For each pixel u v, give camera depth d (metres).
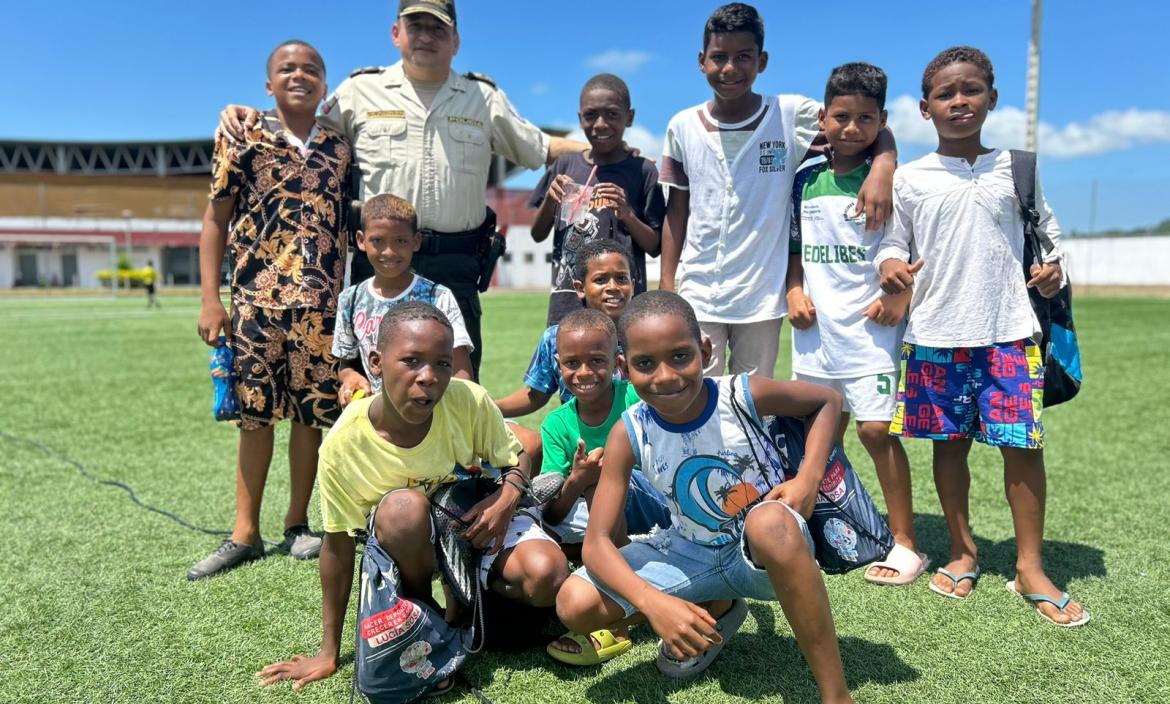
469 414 2.42
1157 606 2.71
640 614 2.40
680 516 2.25
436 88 3.58
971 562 2.95
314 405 3.26
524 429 2.93
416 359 2.13
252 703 2.17
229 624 2.65
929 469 4.54
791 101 3.42
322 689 2.25
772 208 3.41
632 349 2.04
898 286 2.89
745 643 2.49
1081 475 4.39
